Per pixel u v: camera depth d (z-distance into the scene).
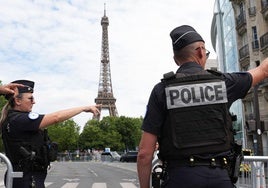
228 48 46.59
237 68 42.94
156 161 3.77
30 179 3.92
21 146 3.88
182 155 2.86
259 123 18.55
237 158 2.95
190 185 2.80
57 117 3.87
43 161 3.98
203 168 2.83
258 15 37.53
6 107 4.15
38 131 3.99
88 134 115.56
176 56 3.18
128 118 123.25
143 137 2.99
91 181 21.33
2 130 4.03
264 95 35.56
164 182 2.93
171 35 3.18
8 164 3.97
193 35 3.11
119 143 117.00
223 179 2.83
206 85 2.98
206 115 2.92
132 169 38.28
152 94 3.03
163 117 2.98
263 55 37.09
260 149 18.41
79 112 3.89
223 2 48.47
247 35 39.81
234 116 3.07
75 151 114.75
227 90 3.00
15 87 4.11
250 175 6.26
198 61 3.12
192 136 2.88
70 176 26.20
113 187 17.45
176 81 2.99
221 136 2.90
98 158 97.06
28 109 4.14
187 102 2.94
